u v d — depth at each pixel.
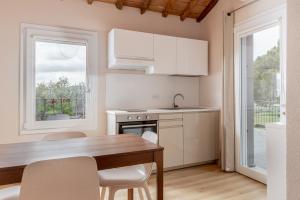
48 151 1.70
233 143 3.61
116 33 3.38
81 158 1.27
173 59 3.81
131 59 3.48
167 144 3.53
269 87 3.09
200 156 3.79
